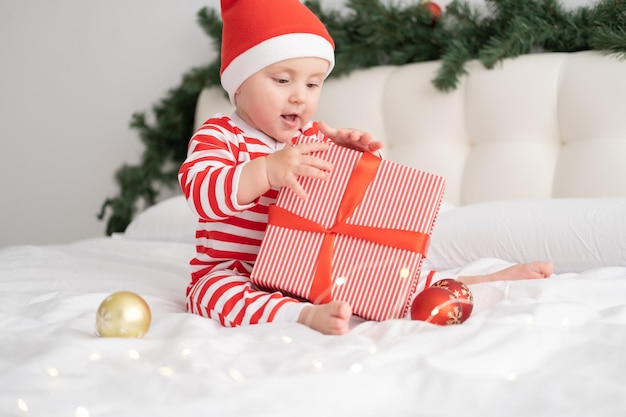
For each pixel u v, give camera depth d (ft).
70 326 3.31
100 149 10.47
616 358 2.46
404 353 2.49
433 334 2.65
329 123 7.67
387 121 7.41
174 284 4.90
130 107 10.19
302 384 2.16
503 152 6.72
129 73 10.17
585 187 6.26
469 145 7.05
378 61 7.93
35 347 2.74
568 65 6.51
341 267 3.54
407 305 3.49
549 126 6.56
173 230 7.12
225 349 2.70
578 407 2.08
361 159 3.64
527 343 2.52
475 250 5.17
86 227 10.66
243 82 4.24
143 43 10.03
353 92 7.59
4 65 11.11
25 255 5.92
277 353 2.59
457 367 2.31
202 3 9.53
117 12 10.20
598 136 6.28
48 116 10.85
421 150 7.17
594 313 3.03
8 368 2.42
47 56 10.80
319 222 3.59
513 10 6.92
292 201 3.65
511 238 5.02
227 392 2.11
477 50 7.17
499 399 2.13
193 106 9.12
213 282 3.73
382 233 3.51
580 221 4.83
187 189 3.86
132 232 7.45
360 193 3.59
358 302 3.49
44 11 10.78
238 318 3.48
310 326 3.22
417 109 7.20
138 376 2.34
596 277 3.84
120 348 2.73
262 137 4.34
